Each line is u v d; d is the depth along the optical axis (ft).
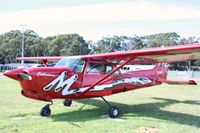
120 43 239.71
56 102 23.03
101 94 18.39
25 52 225.76
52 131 12.35
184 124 14.71
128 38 240.12
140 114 17.93
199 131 13.09
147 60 18.80
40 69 14.93
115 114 16.70
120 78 20.83
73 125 13.76
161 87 43.98
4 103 21.16
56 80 15.57
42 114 16.11
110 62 19.53
